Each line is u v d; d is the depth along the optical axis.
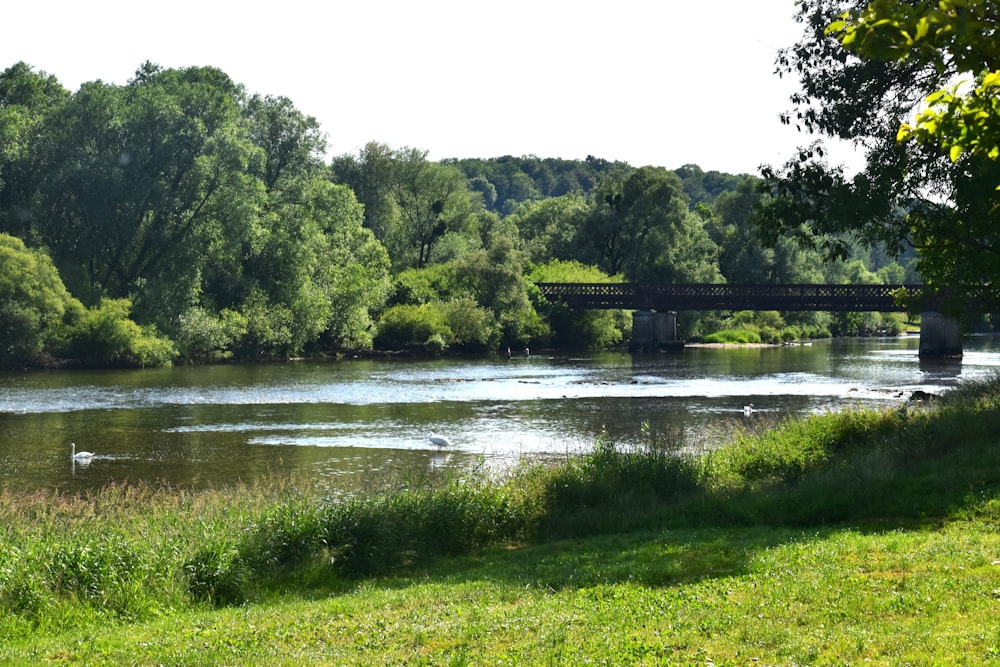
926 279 24.52
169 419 34.72
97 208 61.00
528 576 12.63
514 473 19.48
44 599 11.80
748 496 17.00
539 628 9.61
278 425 33.34
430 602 11.45
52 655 9.81
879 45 5.46
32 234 62.53
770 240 24.97
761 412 36.31
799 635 8.66
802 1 24.30
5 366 54.03
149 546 13.65
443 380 50.44
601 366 61.09
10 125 60.47
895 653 7.87
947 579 10.08
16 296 54.75
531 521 16.52
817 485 16.58
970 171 20.08
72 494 22.14
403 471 24.64
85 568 12.55
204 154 63.53
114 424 33.38
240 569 13.22
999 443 18.00
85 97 62.22
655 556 13.09
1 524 15.27
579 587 11.67
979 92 5.80
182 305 62.59
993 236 21.50
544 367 60.19
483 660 8.59
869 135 23.52
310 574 13.69
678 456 19.47
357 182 99.38
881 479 16.19
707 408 37.88
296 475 24.33
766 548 12.78
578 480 17.69
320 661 9.03
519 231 115.94
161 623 11.27
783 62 24.45
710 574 11.65
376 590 12.66
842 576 10.77
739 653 8.25
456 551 15.61
